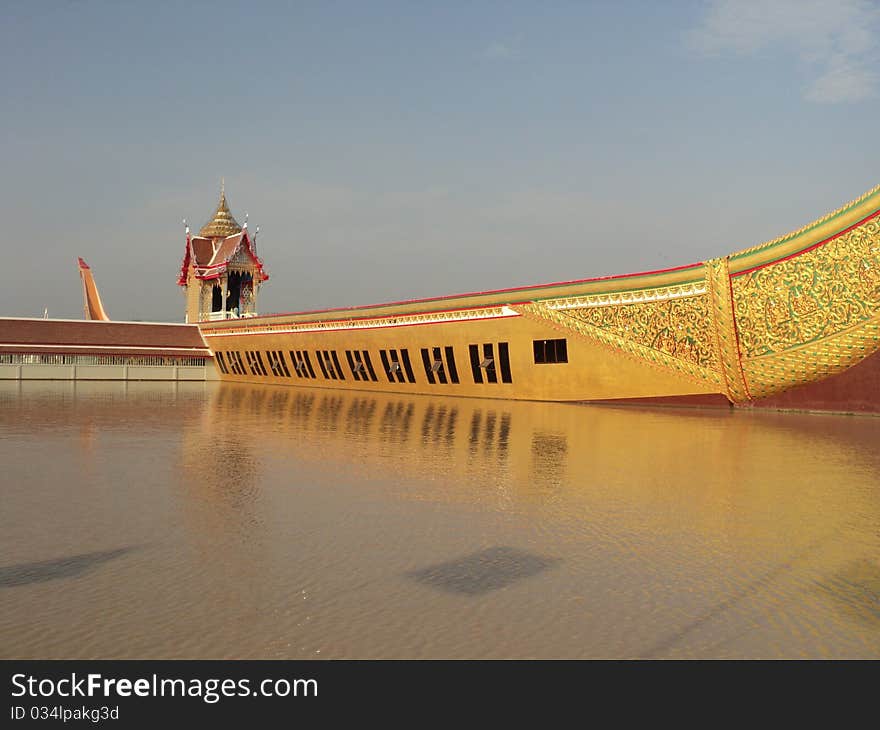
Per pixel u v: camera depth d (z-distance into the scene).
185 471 11.69
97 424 19.58
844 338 24.06
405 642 4.93
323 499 9.48
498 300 31.61
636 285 27.41
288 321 43.88
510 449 14.75
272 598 5.70
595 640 4.98
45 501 9.23
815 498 9.70
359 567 6.52
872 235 22.84
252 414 23.70
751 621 5.33
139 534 7.59
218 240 60.03
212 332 53.03
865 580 6.25
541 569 6.51
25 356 50.22
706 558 6.88
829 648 4.90
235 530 7.80
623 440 16.44
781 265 24.34
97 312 75.06
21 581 6.05
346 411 25.34
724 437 17.16
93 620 5.23
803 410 25.64
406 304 35.69
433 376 36.09
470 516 8.56
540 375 30.98
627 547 7.25
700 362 26.64
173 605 5.53
